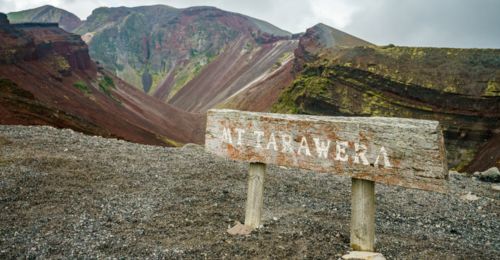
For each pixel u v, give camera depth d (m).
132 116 130.00
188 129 164.12
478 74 71.62
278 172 17.12
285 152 8.25
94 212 9.45
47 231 8.05
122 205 10.16
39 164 13.62
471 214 12.88
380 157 7.15
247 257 7.30
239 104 194.12
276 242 8.08
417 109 73.06
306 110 87.56
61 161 14.34
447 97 70.56
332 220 10.29
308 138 7.96
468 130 66.38
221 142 9.12
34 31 174.00
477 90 68.75
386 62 82.88
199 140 145.25
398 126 6.97
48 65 117.94
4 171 12.31
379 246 8.46
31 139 18.64
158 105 192.25
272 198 12.45
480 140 65.19
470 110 67.75
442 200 14.79
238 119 8.88
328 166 7.71
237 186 13.39
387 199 14.27
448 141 67.62
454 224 11.52
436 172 6.62
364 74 82.81
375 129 7.20
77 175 12.83
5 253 6.91
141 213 9.61
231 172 15.61
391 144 7.04
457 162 64.88
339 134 7.60
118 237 7.96
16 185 11.05
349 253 7.48
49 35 169.88
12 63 94.81
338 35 168.25
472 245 9.52
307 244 8.02
